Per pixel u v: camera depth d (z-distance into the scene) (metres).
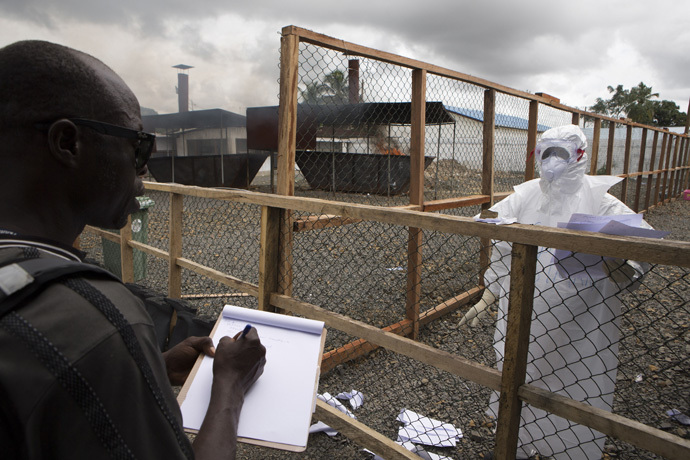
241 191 2.67
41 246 0.64
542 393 1.57
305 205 2.22
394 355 3.50
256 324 1.33
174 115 15.59
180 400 1.07
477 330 3.90
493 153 4.28
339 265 4.50
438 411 2.81
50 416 0.53
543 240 1.46
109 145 0.71
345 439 2.54
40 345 0.53
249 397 1.11
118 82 0.75
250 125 12.70
